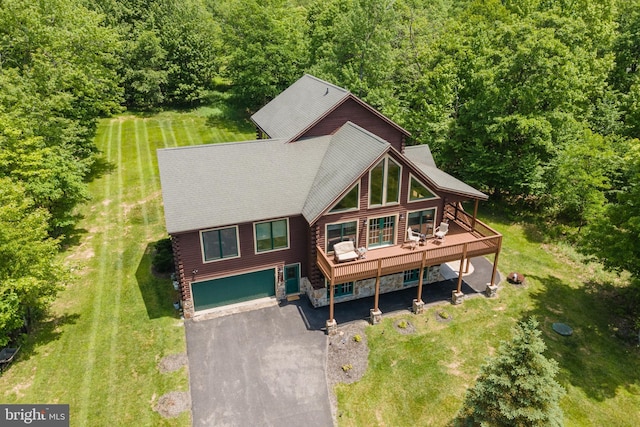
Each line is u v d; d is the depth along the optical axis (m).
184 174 22.48
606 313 23.36
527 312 23.23
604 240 21.97
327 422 17.08
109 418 16.92
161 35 51.94
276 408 17.58
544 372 14.94
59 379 18.55
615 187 32.19
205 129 48.56
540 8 40.47
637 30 40.25
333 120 26.31
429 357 20.12
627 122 35.19
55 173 26.25
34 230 19.97
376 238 23.42
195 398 17.89
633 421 17.45
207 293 22.67
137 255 27.22
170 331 21.38
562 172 29.91
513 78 31.78
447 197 23.86
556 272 26.86
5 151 23.44
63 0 32.59
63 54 30.91
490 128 31.09
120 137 45.31
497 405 15.21
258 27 48.53
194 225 20.56
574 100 31.70
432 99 36.38
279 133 27.66
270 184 23.08
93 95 34.41
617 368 19.92
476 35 37.78
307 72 47.28
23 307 19.67
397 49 44.56
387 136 28.02
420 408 17.70
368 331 21.66
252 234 22.03
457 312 23.11
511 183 32.81
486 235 24.47
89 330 21.30
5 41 29.83
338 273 20.56
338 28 42.72
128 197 34.19
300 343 20.83
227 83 63.19
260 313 22.81
